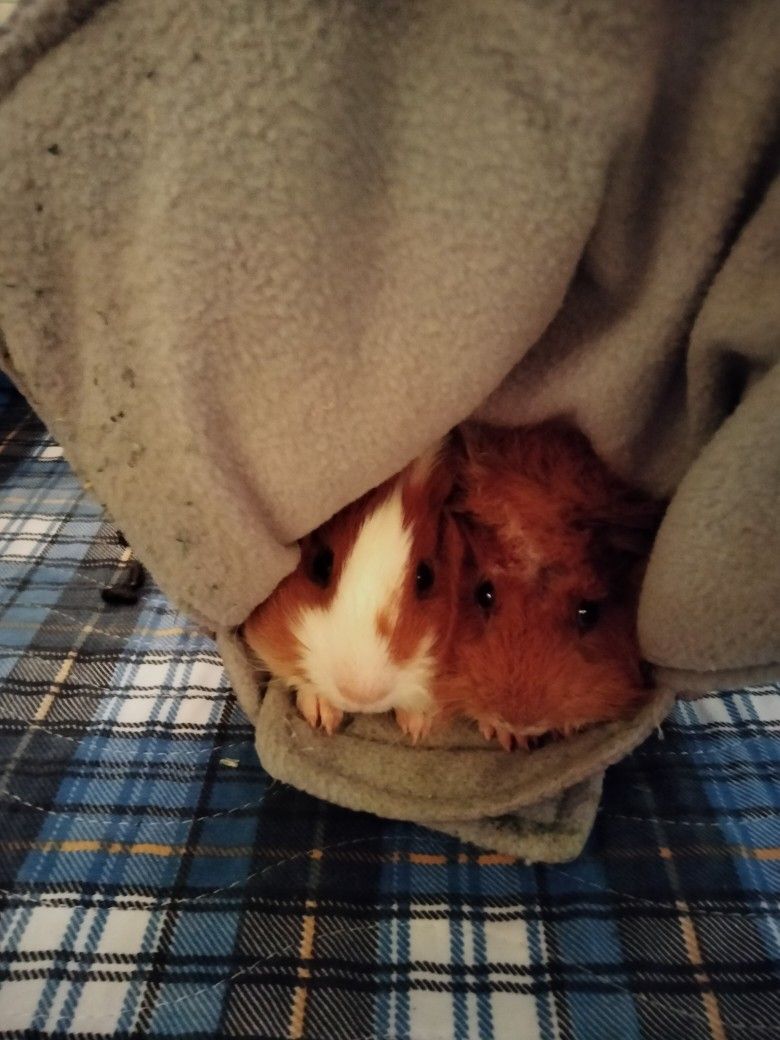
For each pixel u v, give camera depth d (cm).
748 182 43
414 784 63
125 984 54
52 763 69
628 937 57
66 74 41
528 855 61
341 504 52
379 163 43
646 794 67
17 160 42
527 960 56
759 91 40
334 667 57
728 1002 53
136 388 47
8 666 79
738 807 66
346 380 47
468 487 58
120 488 51
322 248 43
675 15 39
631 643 57
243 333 45
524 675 55
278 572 53
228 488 49
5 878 60
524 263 44
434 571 58
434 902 59
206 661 80
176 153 41
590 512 57
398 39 41
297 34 39
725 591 47
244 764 70
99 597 88
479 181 42
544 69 39
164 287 43
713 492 46
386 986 54
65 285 47
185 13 39
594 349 51
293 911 59
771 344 44
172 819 65
